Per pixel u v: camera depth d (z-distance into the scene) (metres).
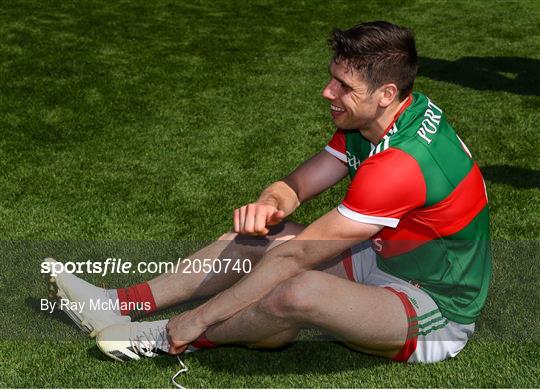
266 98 10.79
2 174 8.00
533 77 12.12
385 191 4.28
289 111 10.23
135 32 14.32
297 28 15.28
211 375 4.80
